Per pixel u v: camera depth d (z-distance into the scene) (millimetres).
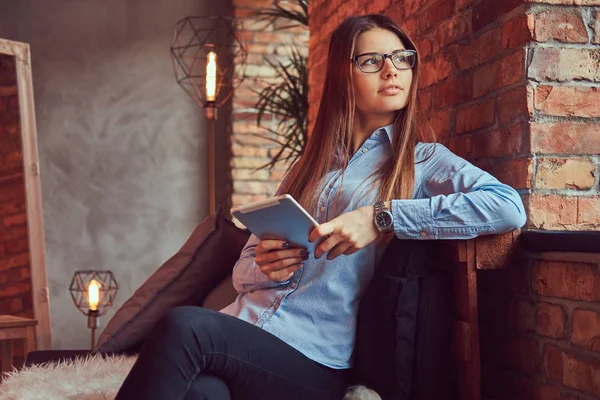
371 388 1697
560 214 1812
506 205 1658
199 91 5195
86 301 4547
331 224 1602
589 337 1565
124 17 5109
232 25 5133
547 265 1724
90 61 5066
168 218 5152
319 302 1739
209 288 2502
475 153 2080
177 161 5172
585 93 1824
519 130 1846
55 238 5008
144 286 2490
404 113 1884
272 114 5188
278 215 1532
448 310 1759
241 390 1551
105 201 5074
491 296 1986
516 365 1861
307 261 1787
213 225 2475
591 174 1824
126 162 5105
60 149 5027
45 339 3545
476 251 1727
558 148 1812
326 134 1913
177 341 1430
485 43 2023
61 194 5020
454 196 1662
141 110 5133
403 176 1771
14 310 3506
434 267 1760
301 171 1939
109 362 2182
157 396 1391
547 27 1814
